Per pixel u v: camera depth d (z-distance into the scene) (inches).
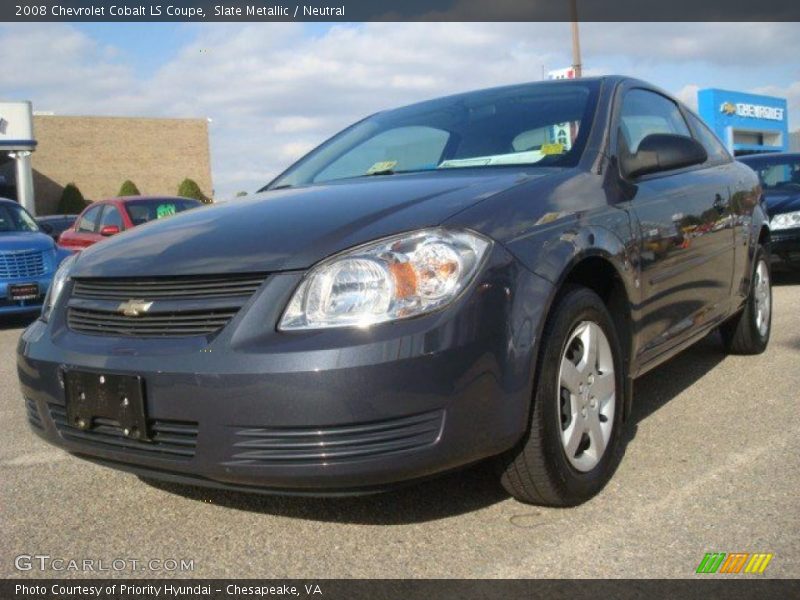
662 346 145.1
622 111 151.6
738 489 120.6
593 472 119.0
